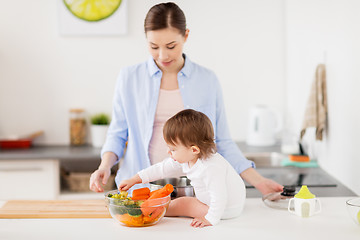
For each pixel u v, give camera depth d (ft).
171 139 4.44
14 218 4.65
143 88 6.01
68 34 10.85
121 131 6.13
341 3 6.88
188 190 4.91
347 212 4.81
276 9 11.13
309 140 9.15
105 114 11.15
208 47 11.16
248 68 11.25
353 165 6.43
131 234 4.16
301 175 7.41
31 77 11.03
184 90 5.93
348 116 6.62
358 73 6.16
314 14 8.55
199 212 4.60
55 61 11.02
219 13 11.08
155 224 4.44
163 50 5.25
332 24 7.39
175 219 4.64
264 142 10.60
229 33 11.14
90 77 11.08
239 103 11.34
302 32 9.53
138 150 6.12
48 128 11.16
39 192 9.64
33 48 10.96
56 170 9.64
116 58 11.04
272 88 11.32
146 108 5.97
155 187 4.80
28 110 11.10
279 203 4.97
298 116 10.00
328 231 4.24
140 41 10.99
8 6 10.84
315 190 6.33
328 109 7.73
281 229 4.29
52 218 4.64
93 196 9.77
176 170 4.97
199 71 6.07
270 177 7.28
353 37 6.34
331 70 7.48
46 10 10.87
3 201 5.25
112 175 9.95
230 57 11.21
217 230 4.26
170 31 5.10
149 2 10.87
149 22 5.13
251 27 11.15
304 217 4.63
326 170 7.94
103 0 10.75
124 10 10.80
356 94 6.24
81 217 4.66
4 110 11.08
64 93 11.10
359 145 6.18
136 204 4.33
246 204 5.16
